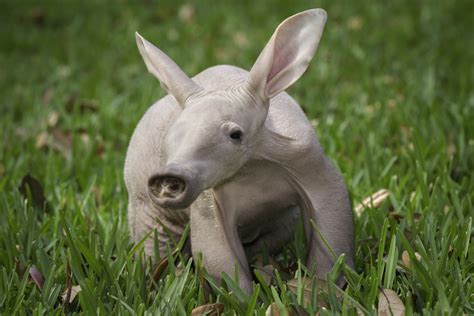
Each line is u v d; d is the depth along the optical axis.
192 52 10.70
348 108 8.11
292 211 5.14
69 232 4.86
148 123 5.18
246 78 4.53
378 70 9.58
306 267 4.81
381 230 4.97
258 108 4.29
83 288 4.46
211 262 4.60
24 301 4.56
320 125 7.66
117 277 4.80
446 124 7.30
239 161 4.19
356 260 5.02
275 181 4.68
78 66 10.68
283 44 4.41
